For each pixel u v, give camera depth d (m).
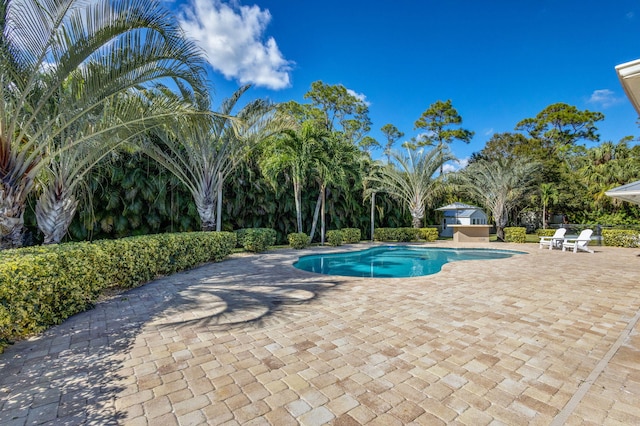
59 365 2.78
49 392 2.35
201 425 1.99
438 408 2.19
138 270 5.81
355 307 4.57
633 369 2.73
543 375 2.64
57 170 5.56
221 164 10.08
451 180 20.16
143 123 5.85
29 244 8.64
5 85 4.41
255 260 9.35
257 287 5.82
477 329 3.70
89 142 5.57
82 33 4.35
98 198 9.80
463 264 8.76
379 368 2.76
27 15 4.17
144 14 4.59
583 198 20.89
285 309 4.47
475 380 2.56
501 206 18.08
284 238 14.71
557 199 19.47
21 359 2.89
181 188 11.48
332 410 2.16
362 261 11.52
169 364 2.81
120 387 2.43
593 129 28.30
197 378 2.57
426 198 17.83
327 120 25.12
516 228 16.48
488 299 5.01
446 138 29.53
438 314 4.26
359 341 3.35
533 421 2.05
